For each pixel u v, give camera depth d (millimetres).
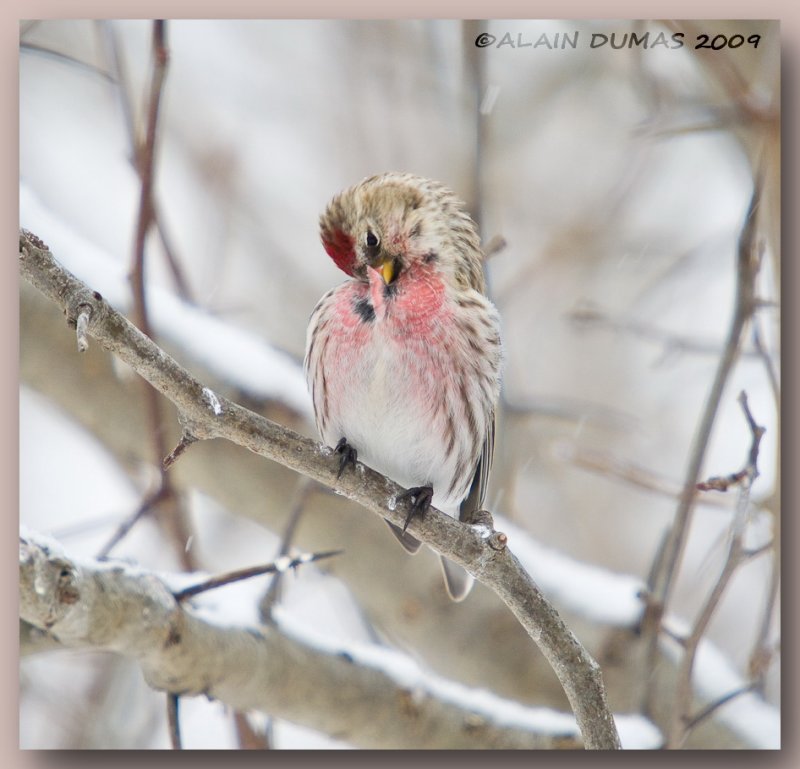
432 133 9453
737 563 5059
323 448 4391
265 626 5535
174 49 9633
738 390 8297
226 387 6516
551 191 9766
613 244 9711
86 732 7230
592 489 9414
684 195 9656
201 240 9547
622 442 9469
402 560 6797
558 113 9633
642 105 8203
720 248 9047
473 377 5566
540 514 9320
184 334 6598
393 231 5562
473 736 5934
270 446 4215
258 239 9711
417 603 6805
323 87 9766
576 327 9219
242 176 9812
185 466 6766
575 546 9250
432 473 5684
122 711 7414
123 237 8977
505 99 9570
